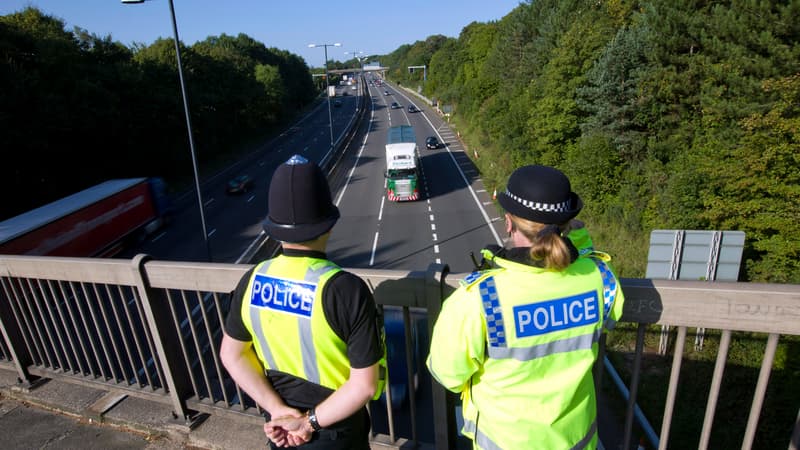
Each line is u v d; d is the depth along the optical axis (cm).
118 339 1109
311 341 156
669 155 2491
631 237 2255
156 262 282
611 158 2584
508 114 3925
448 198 3375
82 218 2166
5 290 351
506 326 143
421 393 584
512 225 150
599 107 2836
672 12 2350
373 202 3412
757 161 1581
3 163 2881
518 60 5097
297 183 154
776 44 1841
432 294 216
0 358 395
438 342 154
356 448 178
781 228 1544
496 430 154
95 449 305
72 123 3136
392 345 562
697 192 1925
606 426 855
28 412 343
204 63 5591
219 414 302
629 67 2684
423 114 8469
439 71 10019
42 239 1902
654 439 714
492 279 146
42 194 3247
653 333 1211
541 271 141
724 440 873
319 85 14788
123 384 338
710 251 1061
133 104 3881
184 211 3328
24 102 2836
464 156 4862
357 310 153
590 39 3086
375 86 16062
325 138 6344
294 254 161
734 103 1955
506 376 147
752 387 948
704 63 2205
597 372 202
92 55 3853
